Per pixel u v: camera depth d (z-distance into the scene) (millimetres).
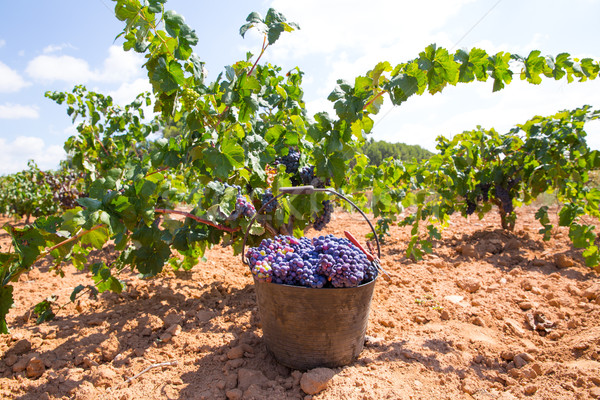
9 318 4207
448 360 3123
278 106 5352
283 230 4332
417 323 3908
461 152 6738
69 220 2885
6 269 3072
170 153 3902
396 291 4668
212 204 3631
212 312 4094
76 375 3014
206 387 2809
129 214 3223
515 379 2986
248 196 4141
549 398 2672
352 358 3025
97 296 4605
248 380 2816
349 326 2883
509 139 7078
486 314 4027
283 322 2883
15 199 13914
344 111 3387
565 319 3941
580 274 5168
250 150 3896
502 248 6602
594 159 6098
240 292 4688
